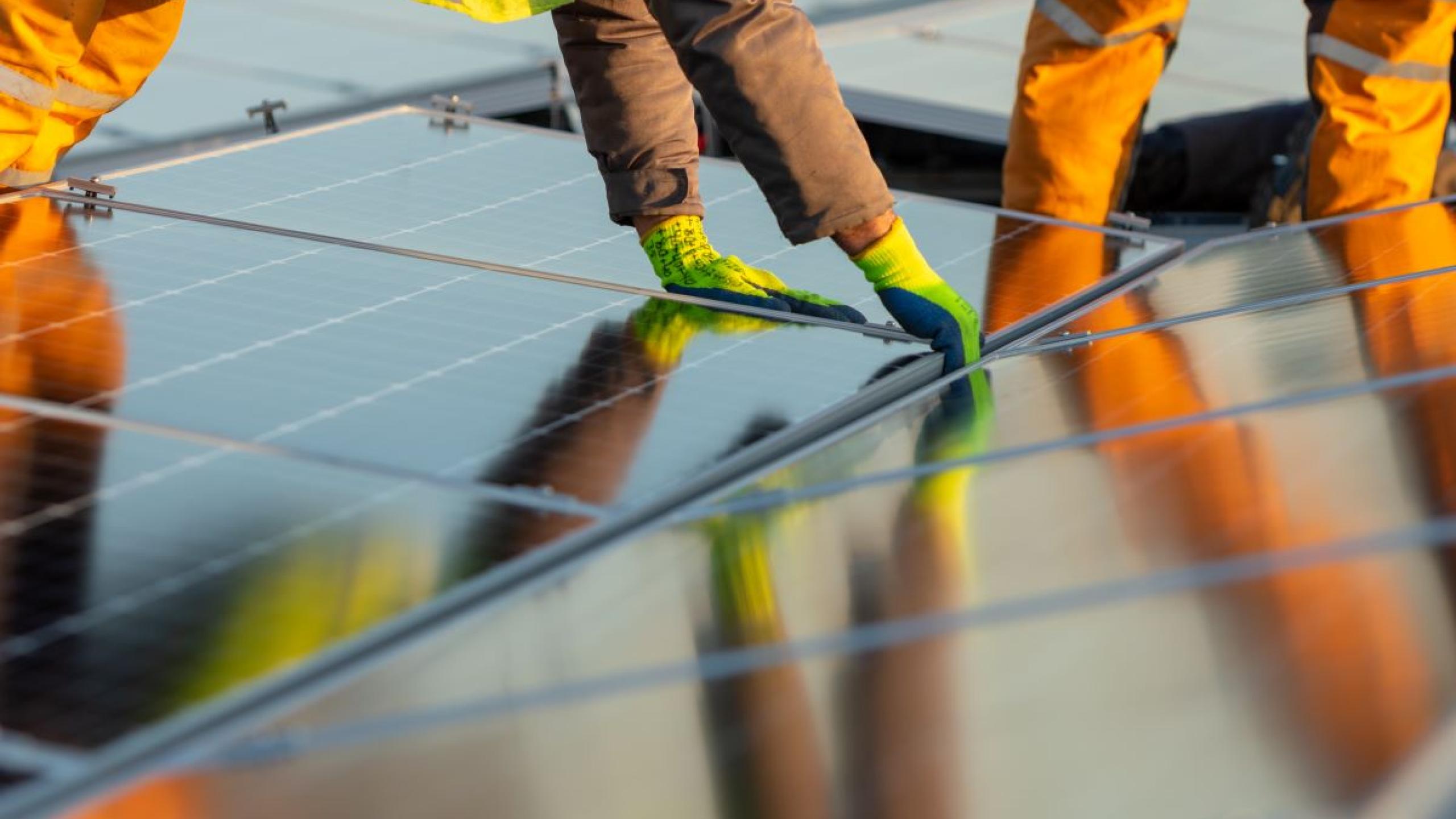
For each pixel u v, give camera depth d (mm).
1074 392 3883
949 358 4238
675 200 4684
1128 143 6633
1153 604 2590
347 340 4062
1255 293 4734
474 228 5203
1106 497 3086
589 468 3385
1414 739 2109
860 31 9375
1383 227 5480
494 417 3637
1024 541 2932
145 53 5285
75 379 3686
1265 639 2414
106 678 2504
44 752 2314
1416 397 3389
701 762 2270
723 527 3117
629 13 4531
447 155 5988
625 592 2832
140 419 3500
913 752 2246
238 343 3979
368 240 4980
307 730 2377
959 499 3176
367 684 2508
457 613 2779
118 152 6926
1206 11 10469
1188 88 8742
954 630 2592
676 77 4664
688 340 4250
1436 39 6219
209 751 2320
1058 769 2162
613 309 4457
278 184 5512
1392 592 2514
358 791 2221
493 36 8922
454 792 2217
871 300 4809
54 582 2787
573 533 3064
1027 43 6645
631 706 2424
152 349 3902
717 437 3592
